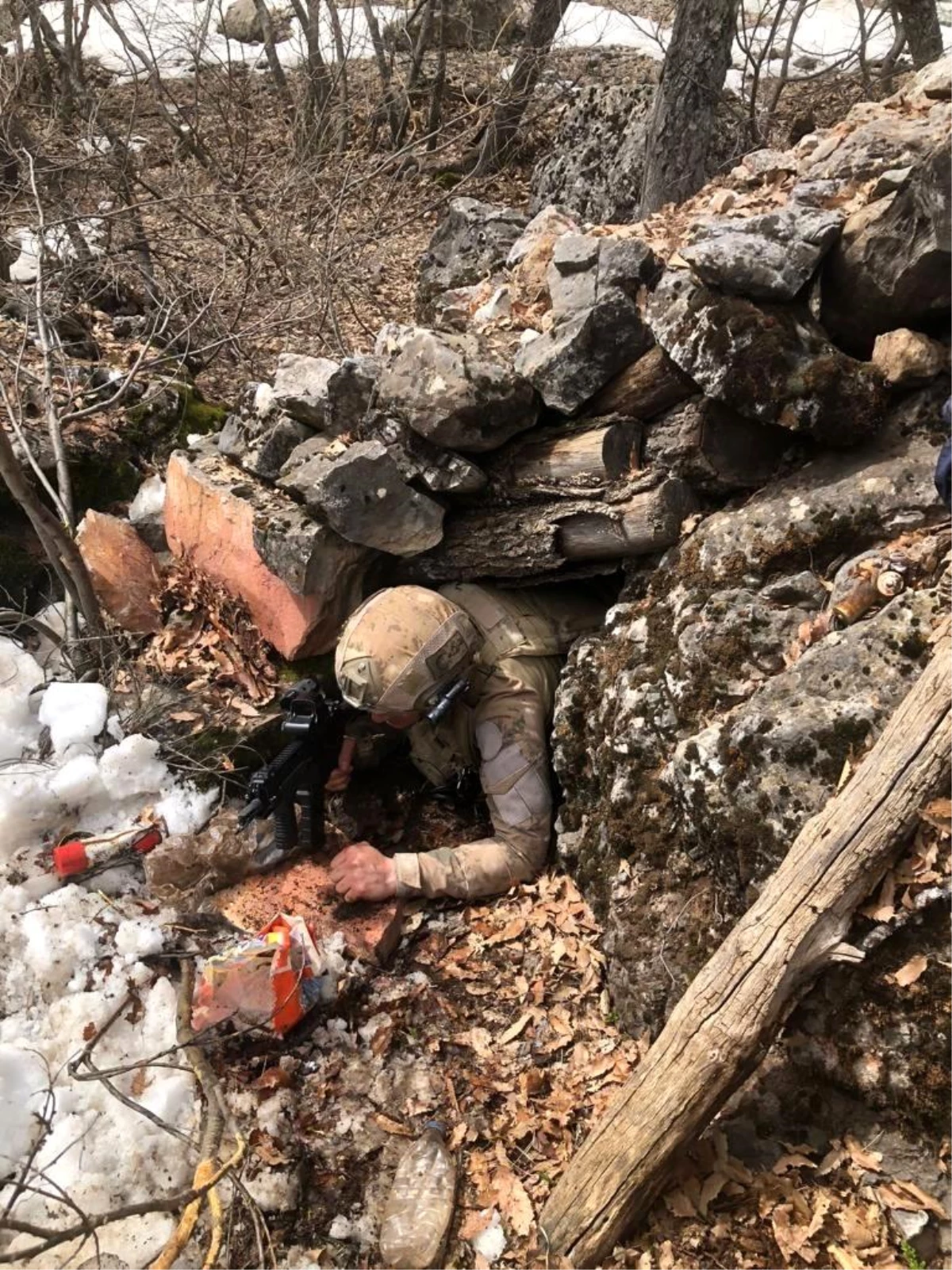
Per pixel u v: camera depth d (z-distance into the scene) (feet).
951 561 8.46
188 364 18.51
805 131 19.61
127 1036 9.14
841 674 8.28
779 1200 7.71
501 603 11.21
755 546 9.30
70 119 25.81
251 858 10.57
